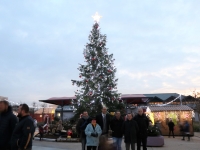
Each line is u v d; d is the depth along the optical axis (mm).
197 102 40219
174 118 22812
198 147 12703
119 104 17344
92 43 18750
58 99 23859
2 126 4961
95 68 17875
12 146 4539
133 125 8648
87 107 16594
